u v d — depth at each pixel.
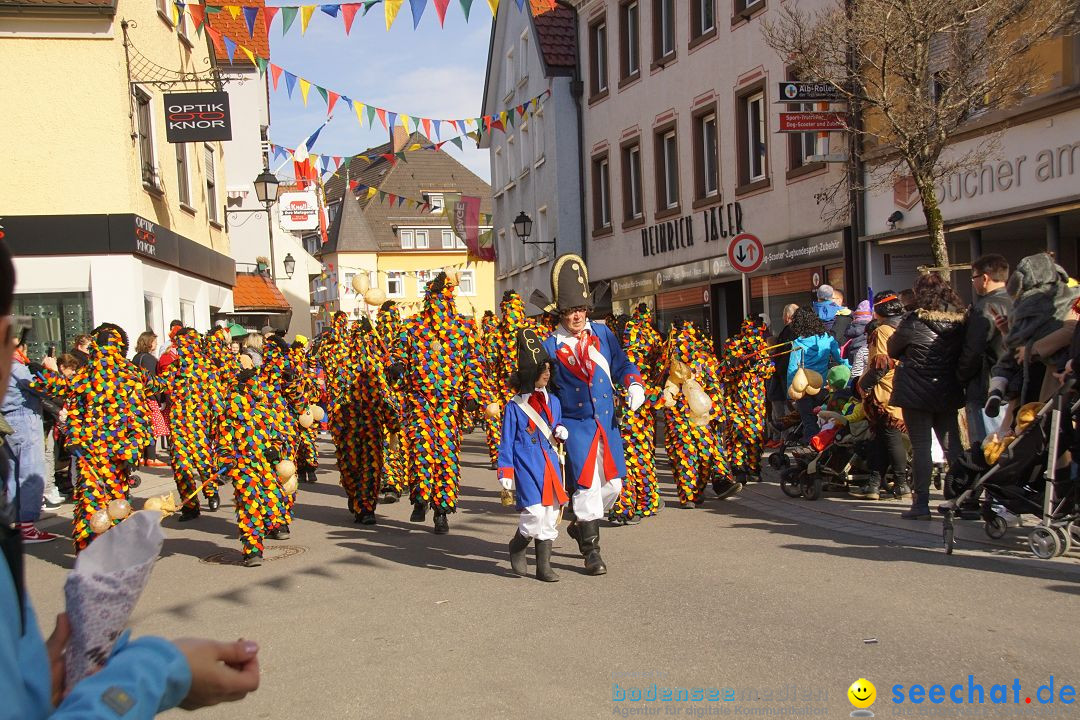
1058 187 13.70
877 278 17.61
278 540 10.24
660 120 25.83
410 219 85.19
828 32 13.12
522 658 5.70
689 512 10.47
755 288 21.91
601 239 29.77
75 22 19.33
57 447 13.93
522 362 7.74
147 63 21.16
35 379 11.16
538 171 33.47
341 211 81.81
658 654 5.61
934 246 12.41
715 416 10.87
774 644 5.64
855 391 10.88
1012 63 12.62
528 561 8.54
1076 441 7.22
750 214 21.91
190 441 12.02
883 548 8.07
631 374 8.27
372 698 5.20
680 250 25.22
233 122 36.38
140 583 1.45
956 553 7.69
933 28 11.82
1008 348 7.82
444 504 10.05
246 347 14.61
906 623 5.89
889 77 12.80
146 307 20.88
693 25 23.98
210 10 15.48
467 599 7.25
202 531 11.11
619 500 9.89
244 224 37.22
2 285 1.39
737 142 22.25
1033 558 7.39
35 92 19.34
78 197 19.44
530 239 35.06
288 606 7.36
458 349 10.05
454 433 10.10
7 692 1.27
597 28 29.89
